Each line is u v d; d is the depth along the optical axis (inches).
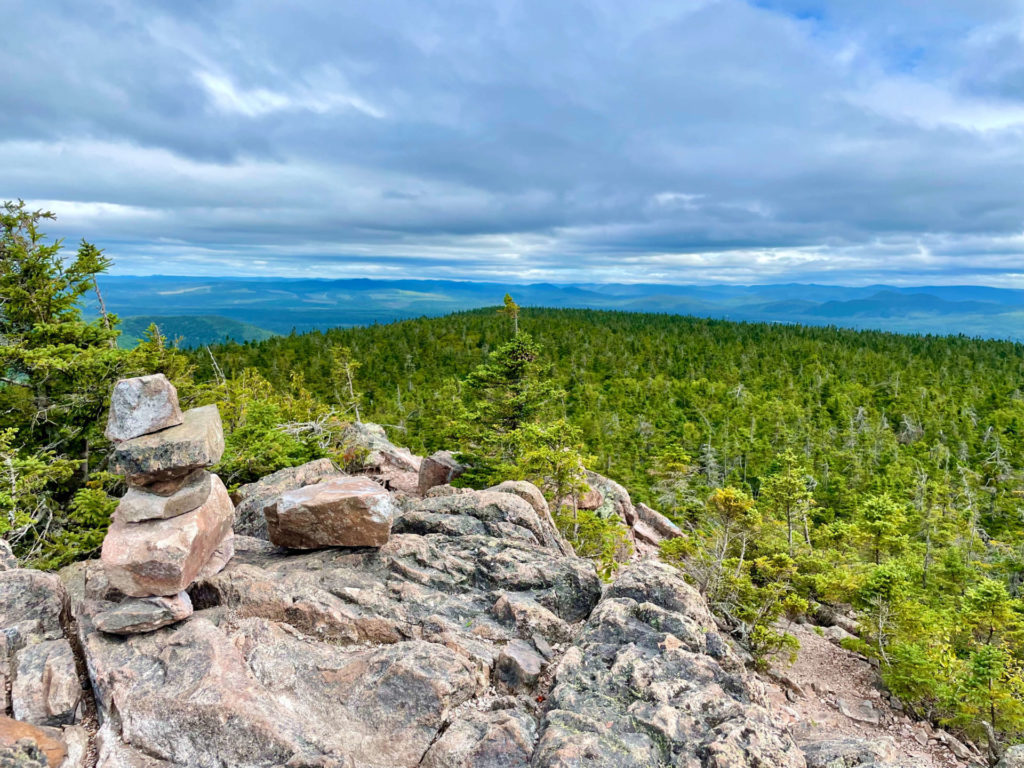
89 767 278.1
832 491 2272.4
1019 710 553.0
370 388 3919.8
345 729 302.2
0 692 299.7
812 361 5036.9
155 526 360.2
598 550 826.8
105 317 844.0
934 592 1286.9
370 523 474.6
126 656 327.0
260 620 378.0
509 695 342.0
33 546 676.7
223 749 277.1
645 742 281.6
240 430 944.3
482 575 467.8
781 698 585.3
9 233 756.6
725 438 2839.6
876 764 294.0
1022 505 2320.4
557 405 3041.3
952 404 3757.4
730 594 776.3
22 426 788.6
